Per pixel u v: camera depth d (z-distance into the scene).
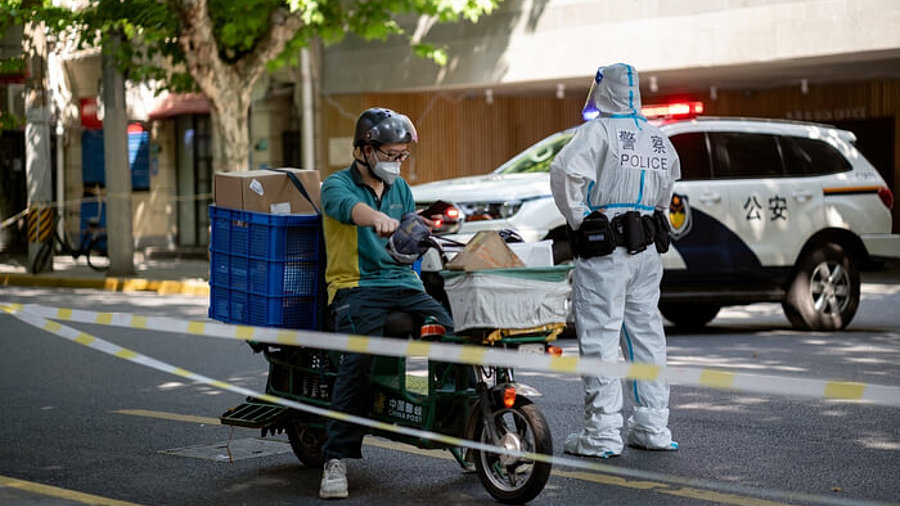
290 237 15.73
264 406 16.89
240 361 27.92
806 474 16.12
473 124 60.22
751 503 14.66
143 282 50.00
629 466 16.75
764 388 10.78
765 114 60.31
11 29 68.31
